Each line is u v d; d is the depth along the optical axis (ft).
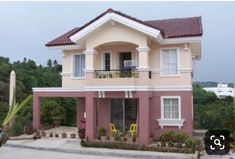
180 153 53.98
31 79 115.44
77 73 75.51
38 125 74.23
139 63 62.85
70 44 73.36
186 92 65.82
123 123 70.69
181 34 64.28
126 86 62.75
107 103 71.51
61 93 72.79
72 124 98.27
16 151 57.31
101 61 71.61
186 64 65.98
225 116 89.10
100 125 71.51
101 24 64.18
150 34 61.41
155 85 67.72
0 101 89.97
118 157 53.06
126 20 62.44
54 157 52.08
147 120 61.57
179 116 65.87
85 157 52.65
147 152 55.01
